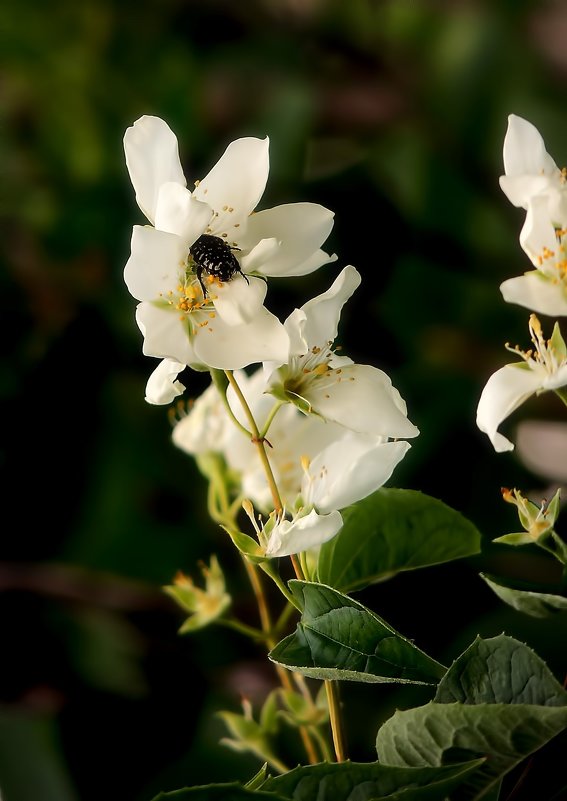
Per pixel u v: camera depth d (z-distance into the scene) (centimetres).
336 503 63
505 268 107
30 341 108
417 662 62
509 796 61
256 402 66
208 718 92
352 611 62
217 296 64
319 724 67
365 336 104
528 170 63
